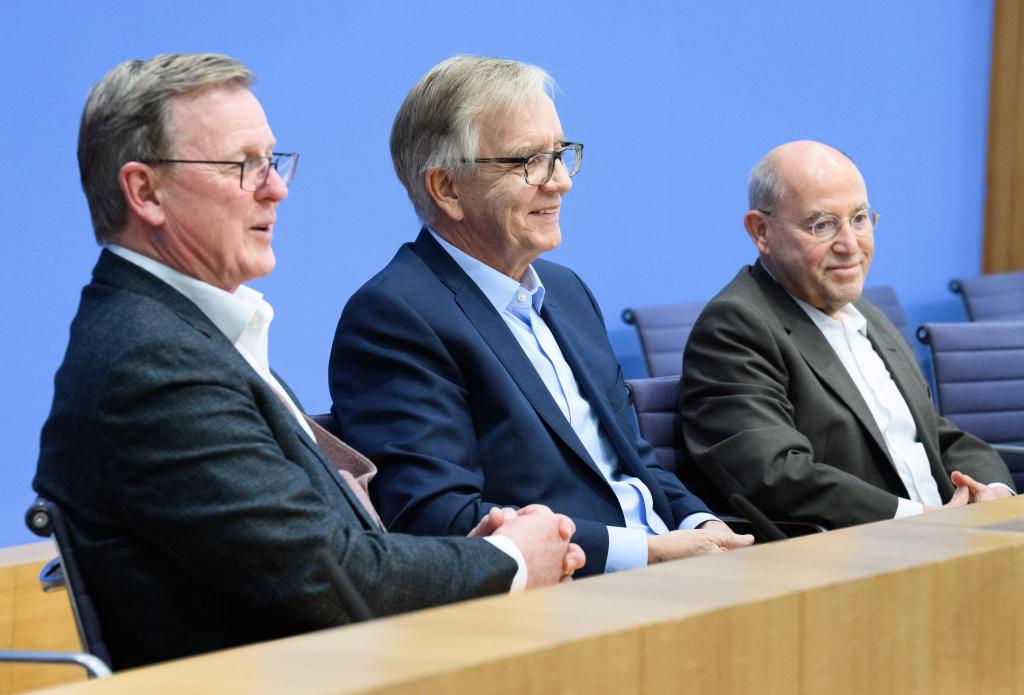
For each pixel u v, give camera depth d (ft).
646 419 10.79
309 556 5.94
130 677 3.03
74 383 6.08
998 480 11.41
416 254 9.15
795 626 3.86
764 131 20.10
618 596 3.77
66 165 12.86
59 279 12.89
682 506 9.53
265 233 6.91
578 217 17.78
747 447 10.20
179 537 5.90
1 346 12.51
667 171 18.81
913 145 22.50
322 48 14.73
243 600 5.98
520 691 3.18
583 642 3.31
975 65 23.52
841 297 11.15
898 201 22.35
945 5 22.85
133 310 6.18
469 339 8.59
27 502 12.78
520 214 9.06
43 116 12.65
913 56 22.34
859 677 4.07
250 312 6.70
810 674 3.91
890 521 5.25
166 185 6.57
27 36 12.48
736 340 10.73
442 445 8.22
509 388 8.57
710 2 19.15
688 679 3.57
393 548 6.24
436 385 8.36
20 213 12.57
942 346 13.11
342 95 14.97
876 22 21.62
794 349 10.87
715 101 19.35
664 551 8.45
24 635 11.14
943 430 11.74
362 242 15.33
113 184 6.59
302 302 14.80
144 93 6.53
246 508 5.87
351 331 8.66
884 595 4.14
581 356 9.53
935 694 4.33
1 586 11.05
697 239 19.33
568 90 17.49
